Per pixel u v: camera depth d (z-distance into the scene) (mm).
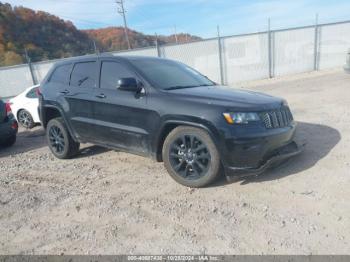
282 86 13773
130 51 16594
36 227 3658
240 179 4348
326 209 3418
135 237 3271
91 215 3812
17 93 15992
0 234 3586
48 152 6871
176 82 4844
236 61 17531
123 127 4805
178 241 3139
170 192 4215
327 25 17844
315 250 2811
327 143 5352
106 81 5109
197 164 4164
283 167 4570
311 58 18188
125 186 4551
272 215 3414
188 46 17062
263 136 3889
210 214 3572
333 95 9664
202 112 3994
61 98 5734
